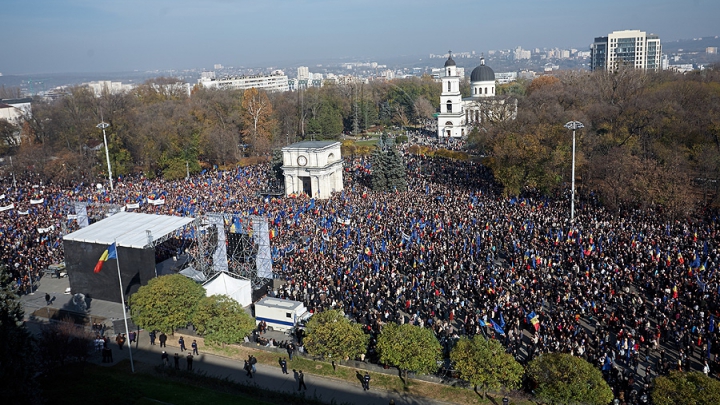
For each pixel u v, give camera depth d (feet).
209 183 395.55
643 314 169.78
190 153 452.35
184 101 597.52
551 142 324.19
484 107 514.27
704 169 294.66
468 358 135.64
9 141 509.35
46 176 420.36
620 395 128.57
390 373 152.87
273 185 393.91
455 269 208.44
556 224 252.62
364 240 241.14
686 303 176.55
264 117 556.10
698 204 282.15
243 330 164.14
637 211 269.03
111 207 260.01
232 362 164.76
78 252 213.25
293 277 211.61
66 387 147.02
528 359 152.87
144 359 167.32
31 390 129.08
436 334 166.20
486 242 233.76
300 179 380.78
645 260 201.16
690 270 188.44
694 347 157.38
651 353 157.07
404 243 236.63
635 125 340.18
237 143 499.10
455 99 608.19
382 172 361.51
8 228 274.98
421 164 422.00
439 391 143.64
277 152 399.65
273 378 154.20
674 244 215.92
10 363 124.26
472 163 415.23
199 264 217.15
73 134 441.68
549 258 210.79
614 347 156.35
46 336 158.81
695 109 349.41
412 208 293.64
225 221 222.48
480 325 167.32
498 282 191.93
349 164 461.78
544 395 125.39
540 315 172.65
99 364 163.94
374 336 166.30
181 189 372.38
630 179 268.00
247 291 201.36
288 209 306.55
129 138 438.40
